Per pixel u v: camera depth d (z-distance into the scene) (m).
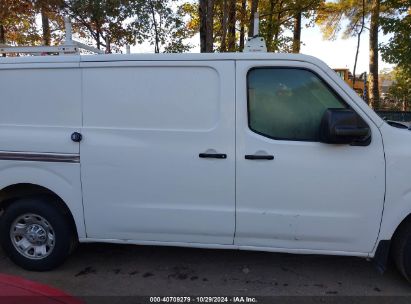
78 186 3.78
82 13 13.83
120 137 3.69
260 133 3.52
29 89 3.83
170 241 3.75
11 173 3.86
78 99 3.76
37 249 3.97
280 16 18.61
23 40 16.33
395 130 3.44
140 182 3.68
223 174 3.54
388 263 4.09
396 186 3.36
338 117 3.23
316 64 3.49
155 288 3.68
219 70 3.55
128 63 3.65
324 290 3.65
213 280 3.83
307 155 3.43
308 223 3.49
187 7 15.05
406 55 13.24
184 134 3.58
